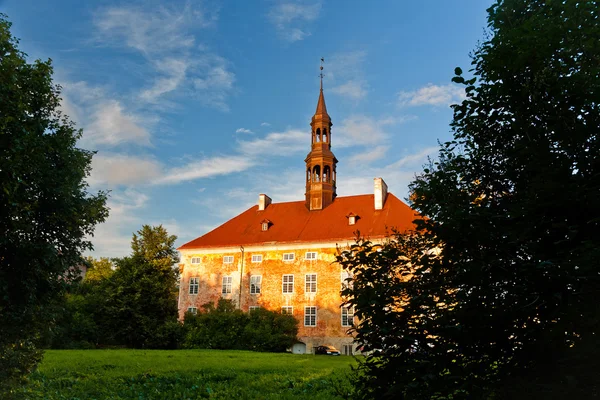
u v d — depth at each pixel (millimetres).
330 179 54375
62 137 9523
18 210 8234
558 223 3729
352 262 5164
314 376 16391
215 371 17703
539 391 3752
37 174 8875
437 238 4574
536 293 3832
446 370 4168
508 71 4652
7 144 7828
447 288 4520
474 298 4070
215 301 50750
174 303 50062
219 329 42844
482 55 5160
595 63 4250
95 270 67250
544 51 4324
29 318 8844
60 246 9594
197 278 52312
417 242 5141
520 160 4648
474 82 5008
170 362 21766
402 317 4652
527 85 4348
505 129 4977
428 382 4172
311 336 46406
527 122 4590
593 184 3855
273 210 56000
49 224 9367
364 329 4668
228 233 54156
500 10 5328
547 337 3686
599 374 3521
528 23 4457
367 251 5199
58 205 9367
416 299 4488
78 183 10000
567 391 3609
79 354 26578
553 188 3770
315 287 47688
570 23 4285
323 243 48281
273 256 50219
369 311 4707
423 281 4734
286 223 53000
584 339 3578
